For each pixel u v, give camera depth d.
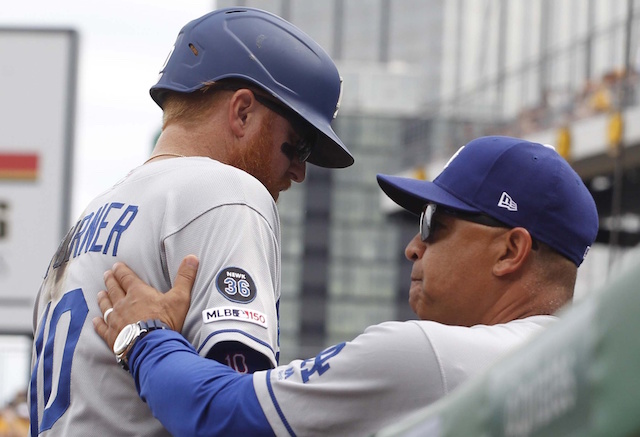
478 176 8.06
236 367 7.56
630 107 50.69
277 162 8.99
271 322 7.81
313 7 135.38
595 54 55.16
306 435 7.04
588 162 54.06
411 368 7.01
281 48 8.95
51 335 8.23
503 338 7.38
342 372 7.04
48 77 46.25
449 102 81.12
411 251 8.46
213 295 7.68
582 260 8.19
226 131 8.75
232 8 9.10
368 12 135.12
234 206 8.01
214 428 7.07
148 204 8.12
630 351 3.40
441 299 8.16
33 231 45.41
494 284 8.01
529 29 115.25
